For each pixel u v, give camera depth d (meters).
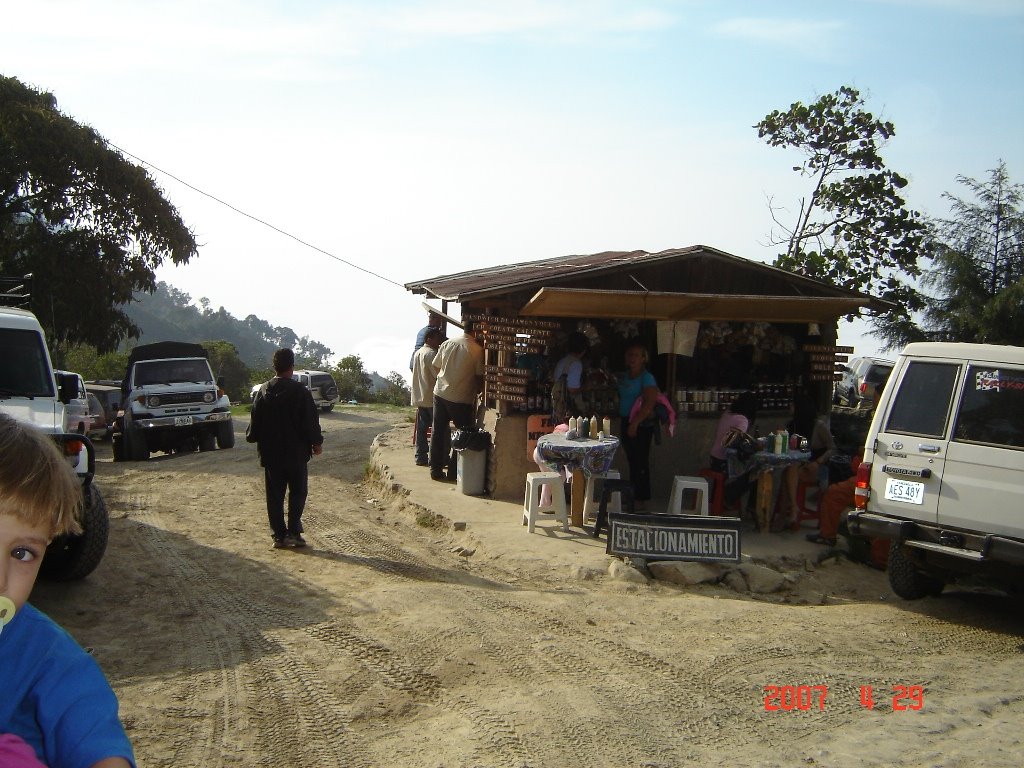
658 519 8.10
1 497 1.55
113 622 6.52
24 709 1.64
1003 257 24.95
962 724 5.02
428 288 12.30
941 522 7.19
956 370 7.34
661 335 10.89
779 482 10.46
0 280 10.57
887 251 17.56
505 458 10.69
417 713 4.97
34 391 8.61
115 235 28.14
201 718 4.84
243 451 18.44
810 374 11.85
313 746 4.54
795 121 17.91
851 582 8.36
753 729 4.86
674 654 5.98
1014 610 7.65
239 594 7.28
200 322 160.12
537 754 4.47
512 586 7.65
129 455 19.00
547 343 10.66
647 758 4.46
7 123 25.84
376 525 10.20
